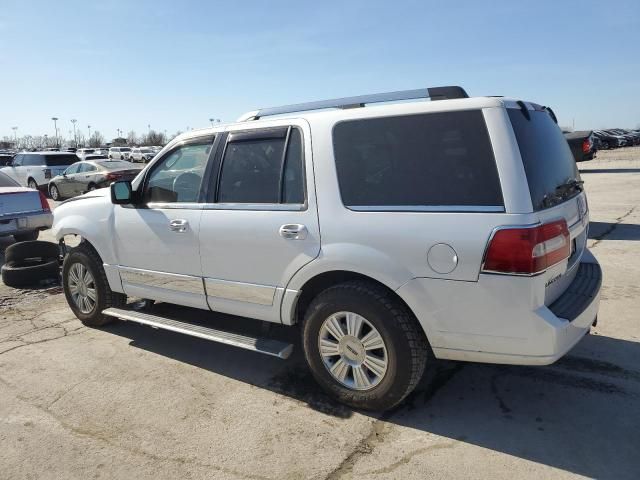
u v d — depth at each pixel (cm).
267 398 349
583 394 337
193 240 387
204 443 298
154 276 422
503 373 371
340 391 329
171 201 412
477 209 275
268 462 279
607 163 2477
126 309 491
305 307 362
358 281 315
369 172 311
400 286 292
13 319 527
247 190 364
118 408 340
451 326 285
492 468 266
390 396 309
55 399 354
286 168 346
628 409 318
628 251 711
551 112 363
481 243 270
